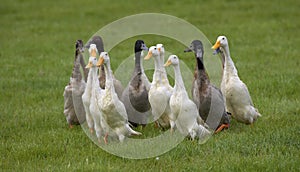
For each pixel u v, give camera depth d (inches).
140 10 1232.2
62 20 1184.2
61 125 536.4
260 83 660.7
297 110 551.2
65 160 430.3
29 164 425.1
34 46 956.6
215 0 1304.1
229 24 1065.5
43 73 770.8
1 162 429.7
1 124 541.3
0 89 685.3
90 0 1393.9
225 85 494.6
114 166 415.5
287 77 687.1
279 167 394.0
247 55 841.5
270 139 458.0
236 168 397.7
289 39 928.9
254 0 1273.4
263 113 545.3
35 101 631.8
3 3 1387.8
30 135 502.3
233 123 522.3
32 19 1199.6
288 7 1184.8
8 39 1015.0
